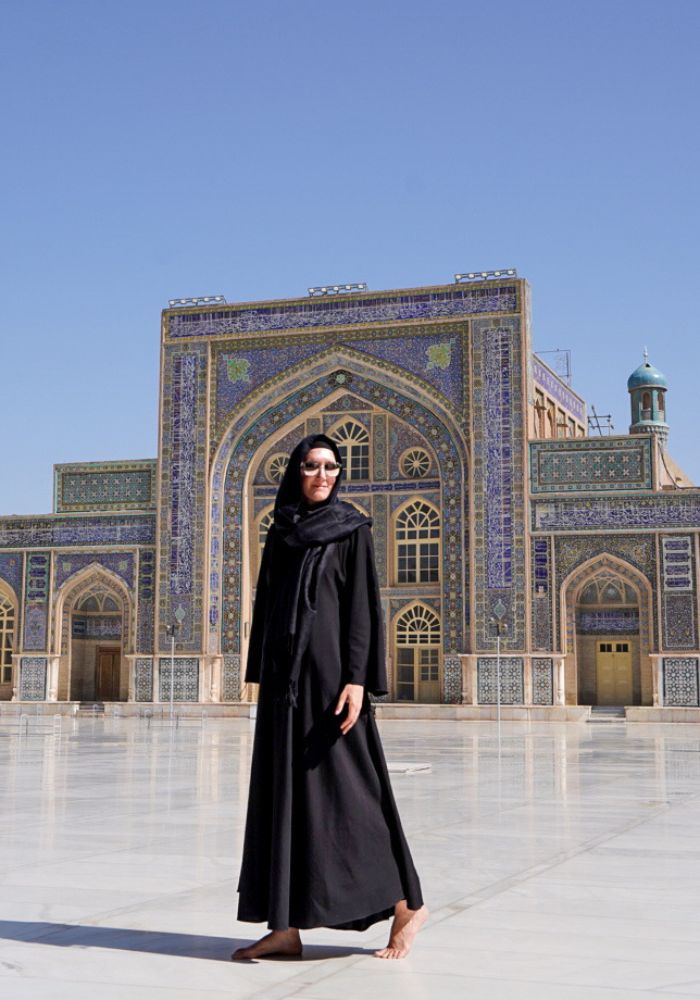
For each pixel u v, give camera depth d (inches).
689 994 126.3
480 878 201.9
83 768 475.8
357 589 159.2
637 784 409.1
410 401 1160.8
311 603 157.1
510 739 796.0
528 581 1100.5
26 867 212.7
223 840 250.4
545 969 137.6
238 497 1201.4
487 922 164.4
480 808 323.6
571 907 175.5
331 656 156.3
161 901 179.8
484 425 1127.6
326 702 154.5
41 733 827.4
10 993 126.1
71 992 126.9
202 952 147.0
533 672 1094.4
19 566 1243.2
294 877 148.5
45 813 304.3
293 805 150.9
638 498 1086.4
